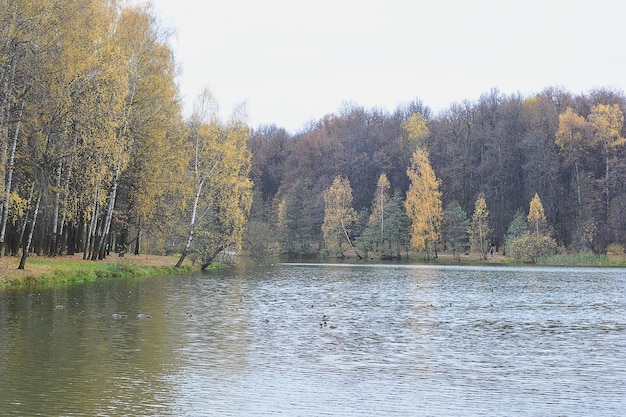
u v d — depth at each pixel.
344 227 113.38
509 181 118.94
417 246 104.19
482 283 53.62
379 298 39.34
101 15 42.03
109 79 40.31
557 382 17.72
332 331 25.58
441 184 120.06
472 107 131.00
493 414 14.80
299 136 157.12
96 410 14.45
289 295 40.34
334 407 15.12
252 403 15.29
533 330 26.83
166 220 58.75
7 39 32.34
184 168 56.19
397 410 14.98
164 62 50.81
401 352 21.55
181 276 55.09
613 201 101.06
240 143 62.62
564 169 112.94
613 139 108.12
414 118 136.50
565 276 64.75
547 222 106.06
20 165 38.19
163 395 15.77
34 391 15.75
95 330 24.00
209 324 26.58
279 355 20.62
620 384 17.55
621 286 51.06
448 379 17.91
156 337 23.08
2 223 39.19
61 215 51.41
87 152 40.97
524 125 120.81
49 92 35.38
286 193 128.38
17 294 33.62
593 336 25.41
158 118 50.28
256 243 91.00
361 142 137.38
